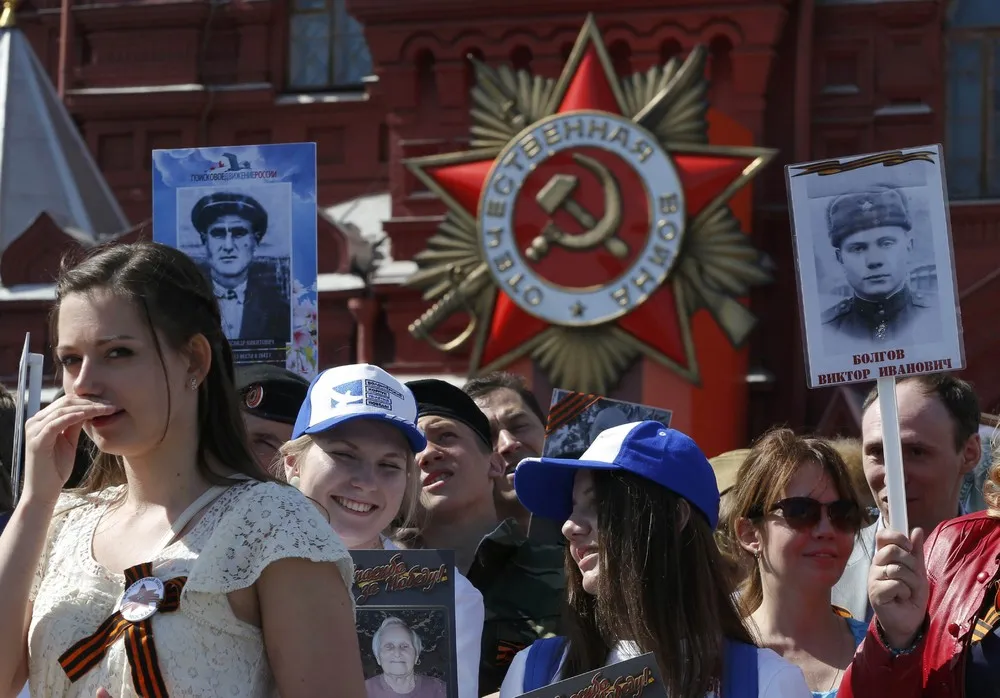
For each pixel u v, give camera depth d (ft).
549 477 14.84
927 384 19.08
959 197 48.98
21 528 11.64
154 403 11.34
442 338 46.50
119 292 11.34
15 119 50.75
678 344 43.55
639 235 43.62
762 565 17.42
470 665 16.42
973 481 22.38
